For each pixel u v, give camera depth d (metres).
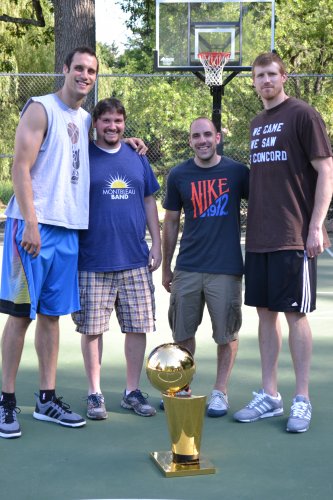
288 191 3.83
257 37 11.89
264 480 3.15
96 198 4.04
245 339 5.89
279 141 3.83
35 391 4.47
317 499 2.95
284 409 4.14
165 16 11.90
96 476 3.20
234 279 4.12
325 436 3.71
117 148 4.12
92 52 3.79
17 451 3.51
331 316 6.77
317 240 3.77
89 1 12.67
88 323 4.05
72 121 3.83
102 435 3.74
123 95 16.92
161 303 7.60
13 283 3.71
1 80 18.34
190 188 4.13
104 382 4.69
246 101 15.71
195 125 4.07
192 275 4.12
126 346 4.21
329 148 3.79
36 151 3.67
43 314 3.85
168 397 3.25
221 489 3.05
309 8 17.59
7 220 3.80
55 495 2.99
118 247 4.07
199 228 4.12
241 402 4.28
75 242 3.89
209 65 11.83
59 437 3.71
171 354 3.30
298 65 18.14
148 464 3.35
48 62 20.39
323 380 4.70
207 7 11.83
